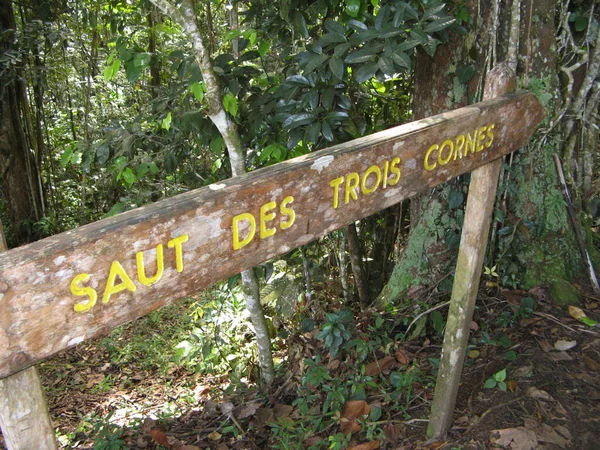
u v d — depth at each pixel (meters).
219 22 6.89
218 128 3.05
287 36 3.72
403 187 1.86
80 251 1.17
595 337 3.08
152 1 2.76
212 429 3.30
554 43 3.38
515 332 3.20
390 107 4.24
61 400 4.51
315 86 3.20
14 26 6.54
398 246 4.50
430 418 2.56
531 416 2.59
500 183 3.47
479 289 3.54
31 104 7.30
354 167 1.68
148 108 4.59
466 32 3.15
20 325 1.11
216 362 4.50
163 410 3.95
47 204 7.65
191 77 3.05
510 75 2.21
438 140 1.92
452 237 3.54
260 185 1.46
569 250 3.60
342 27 3.01
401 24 2.92
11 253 1.09
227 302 4.79
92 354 5.29
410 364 3.18
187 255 1.37
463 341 2.36
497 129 2.16
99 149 3.49
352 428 2.78
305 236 1.62
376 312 3.56
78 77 7.55
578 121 3.62
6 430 1.21
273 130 3.41
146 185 5.41
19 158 6.96
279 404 3.33
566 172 3.61
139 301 1.30
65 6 6.49
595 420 2.55
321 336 3.29
